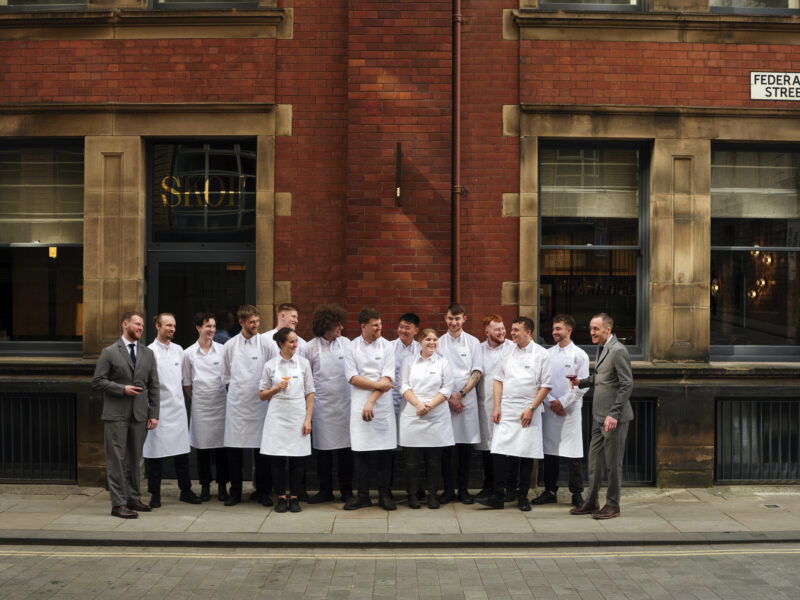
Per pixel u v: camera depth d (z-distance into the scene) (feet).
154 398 25.27
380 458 25.89
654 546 22.33
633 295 30.09
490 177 29.19
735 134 29.55
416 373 25.88
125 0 29.35
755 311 30.37
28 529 22.99
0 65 29.37
